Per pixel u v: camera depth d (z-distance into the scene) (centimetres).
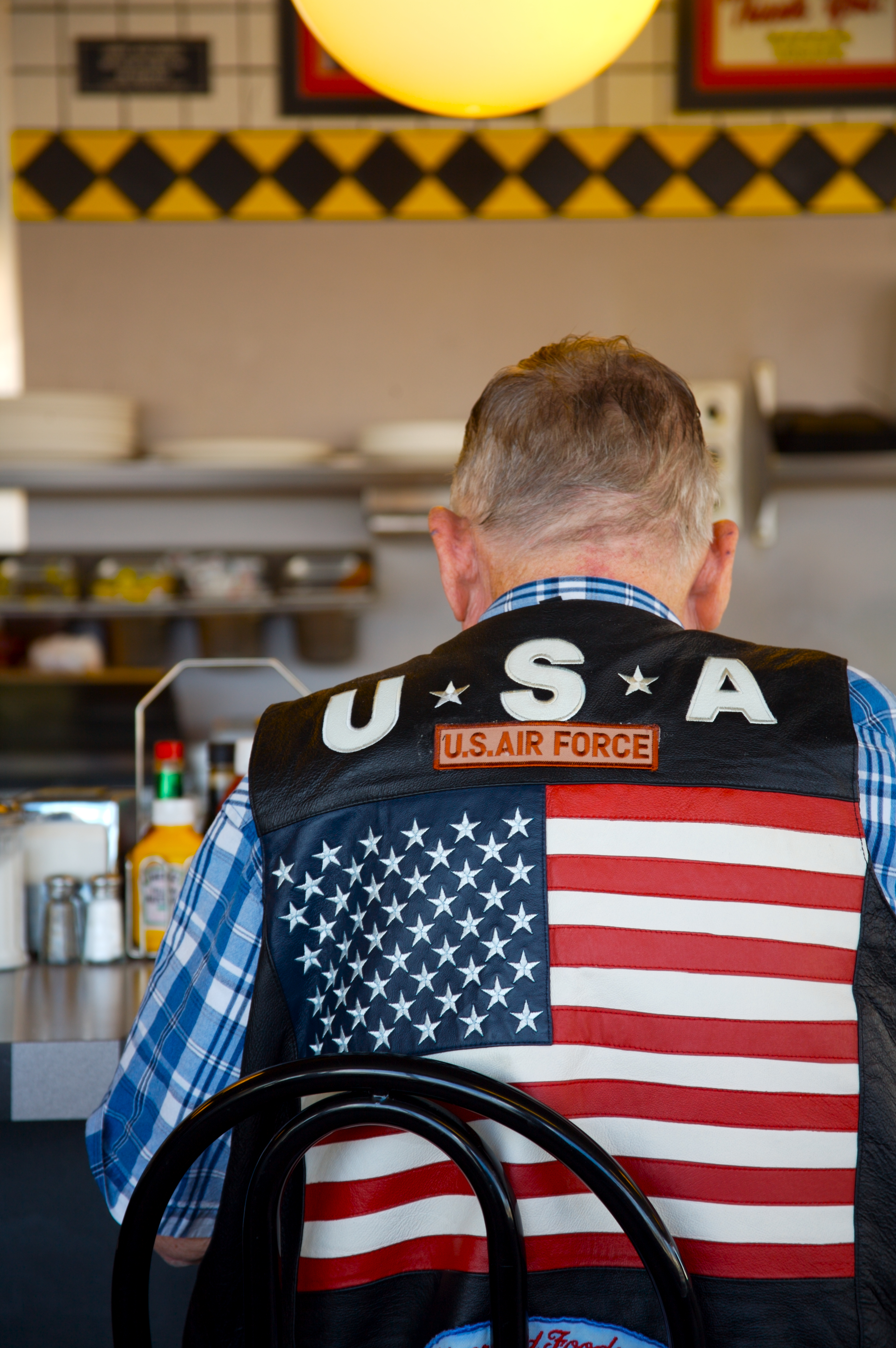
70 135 315
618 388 78
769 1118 64
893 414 321
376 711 72
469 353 321
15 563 313
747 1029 64
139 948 137
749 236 320
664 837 66
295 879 69
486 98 138
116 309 318
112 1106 79
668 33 315
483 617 78
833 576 324
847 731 69
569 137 317
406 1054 66
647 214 319
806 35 313
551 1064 65
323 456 294
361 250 319
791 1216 64
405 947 67
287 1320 66
